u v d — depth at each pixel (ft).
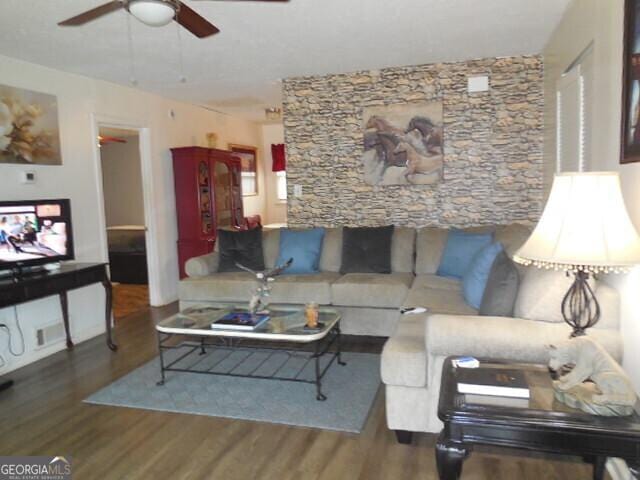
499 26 11.39
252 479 7.05
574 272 6.15
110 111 15.65
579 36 9.46
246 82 16.53
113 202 25.73
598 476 6.52
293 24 10.69
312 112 16.33
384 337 13.44
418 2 9.64
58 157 13.52
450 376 5.90
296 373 11.03
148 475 7.23
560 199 5.74
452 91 14.92
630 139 6.59
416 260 14.17
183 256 19.06
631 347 6.50
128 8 6.88
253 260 15.25
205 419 8.96
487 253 9.91
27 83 12.63
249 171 26.20
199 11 9.78
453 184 15.25
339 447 7.85
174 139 19.20
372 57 13.80
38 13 9.50
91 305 14.56
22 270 11.66
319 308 11.80
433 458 7.46
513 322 6.89
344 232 14.82
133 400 9.87
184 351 12.81
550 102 12.85
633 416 4.80
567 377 5.22
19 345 12.13
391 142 15.61
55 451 8.00
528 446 4.92
